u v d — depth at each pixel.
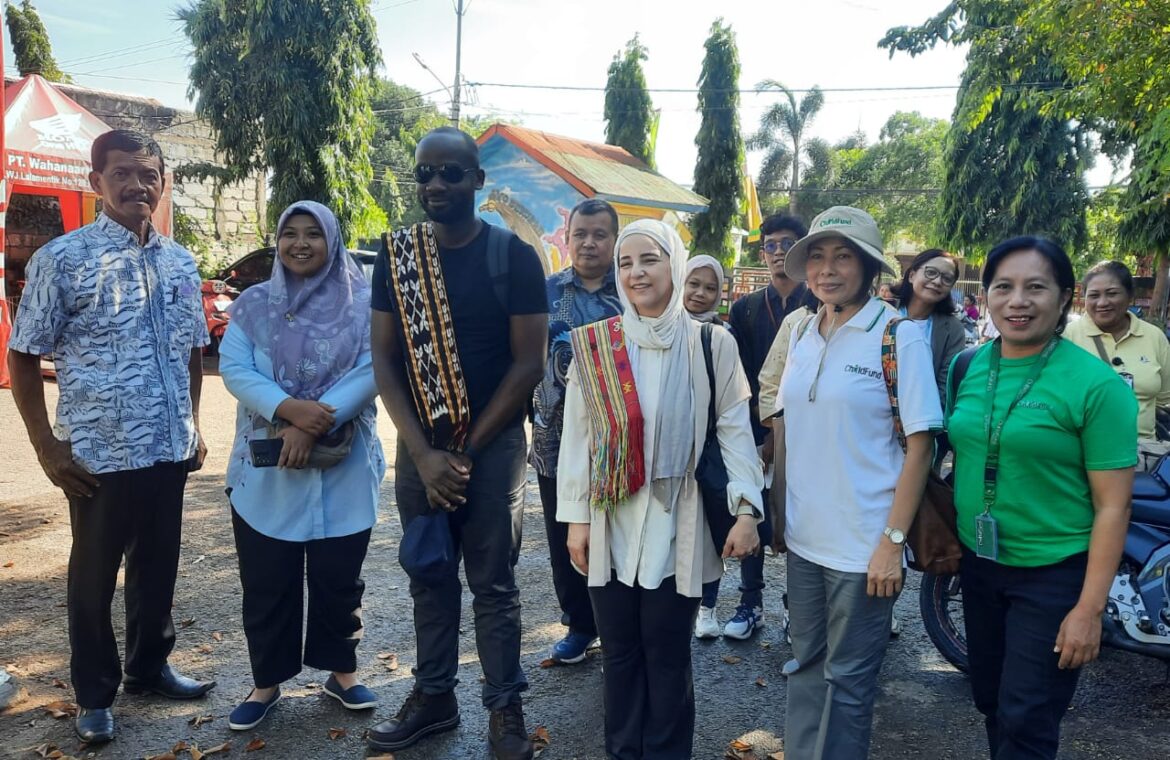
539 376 2.81
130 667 3.20
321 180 14.90
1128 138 8.80
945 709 3.36
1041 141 15.77
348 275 3.13
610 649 2.63
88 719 2.93
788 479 2.53
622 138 23.17
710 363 2.54
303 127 14.46
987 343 2.42
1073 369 2.17
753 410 4.11
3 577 4.32
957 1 9.21
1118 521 2.11
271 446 2.88
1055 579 2.21
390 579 4.58
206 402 9.46
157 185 2.94
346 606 3.13
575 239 3.47
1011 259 2.20
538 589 4.53
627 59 23.02
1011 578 2.29
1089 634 2.10
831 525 2.40
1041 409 2.17
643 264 2.44
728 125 22.41
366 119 15.63
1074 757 3.01
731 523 2.49
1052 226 16.03
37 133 10.59
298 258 2.99
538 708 3.30
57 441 2.78
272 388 2.92
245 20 14.45
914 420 2.26
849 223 2.35
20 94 10.59
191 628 3.85
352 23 14.79
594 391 2.52
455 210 2.70
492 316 2.76
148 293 2.94
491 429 2.75
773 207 33.44
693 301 3.88
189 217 17.52
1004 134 16.17
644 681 2.67
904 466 2.31
